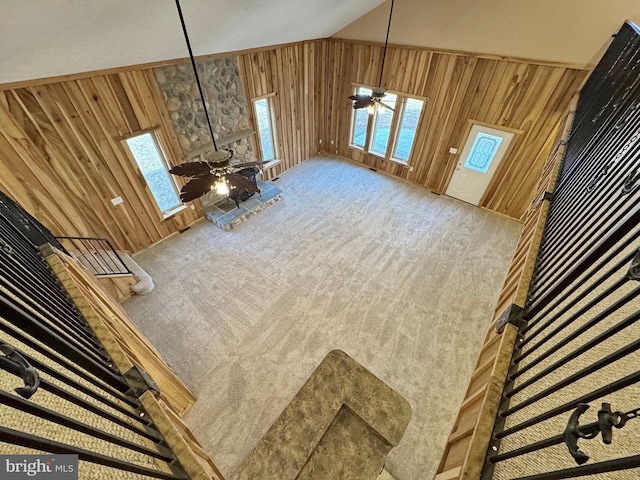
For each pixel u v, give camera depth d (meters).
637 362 0.96
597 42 3.68
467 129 5.18
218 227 5.20
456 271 4.41
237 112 5.14
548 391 0.93
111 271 3.86
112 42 2.88
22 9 1.93
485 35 4.38
